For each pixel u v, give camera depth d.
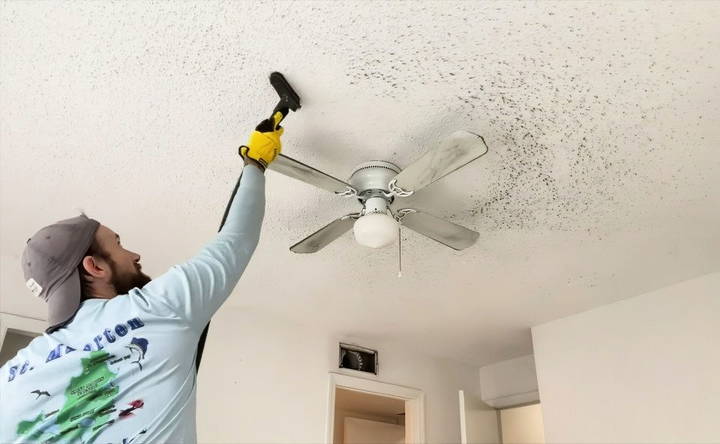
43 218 2.31
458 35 1.38
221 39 1.42
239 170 1.92
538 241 2.34
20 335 2.80
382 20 1.35
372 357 3.72
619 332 2.89
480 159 1.82
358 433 4.71
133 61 1.49
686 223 2.17
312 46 1.43
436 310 3.16
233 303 3.13
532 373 3.90
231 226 1.26
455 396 4.02
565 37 1.38
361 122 1.69
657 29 1.35
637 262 2.50
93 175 2.00
